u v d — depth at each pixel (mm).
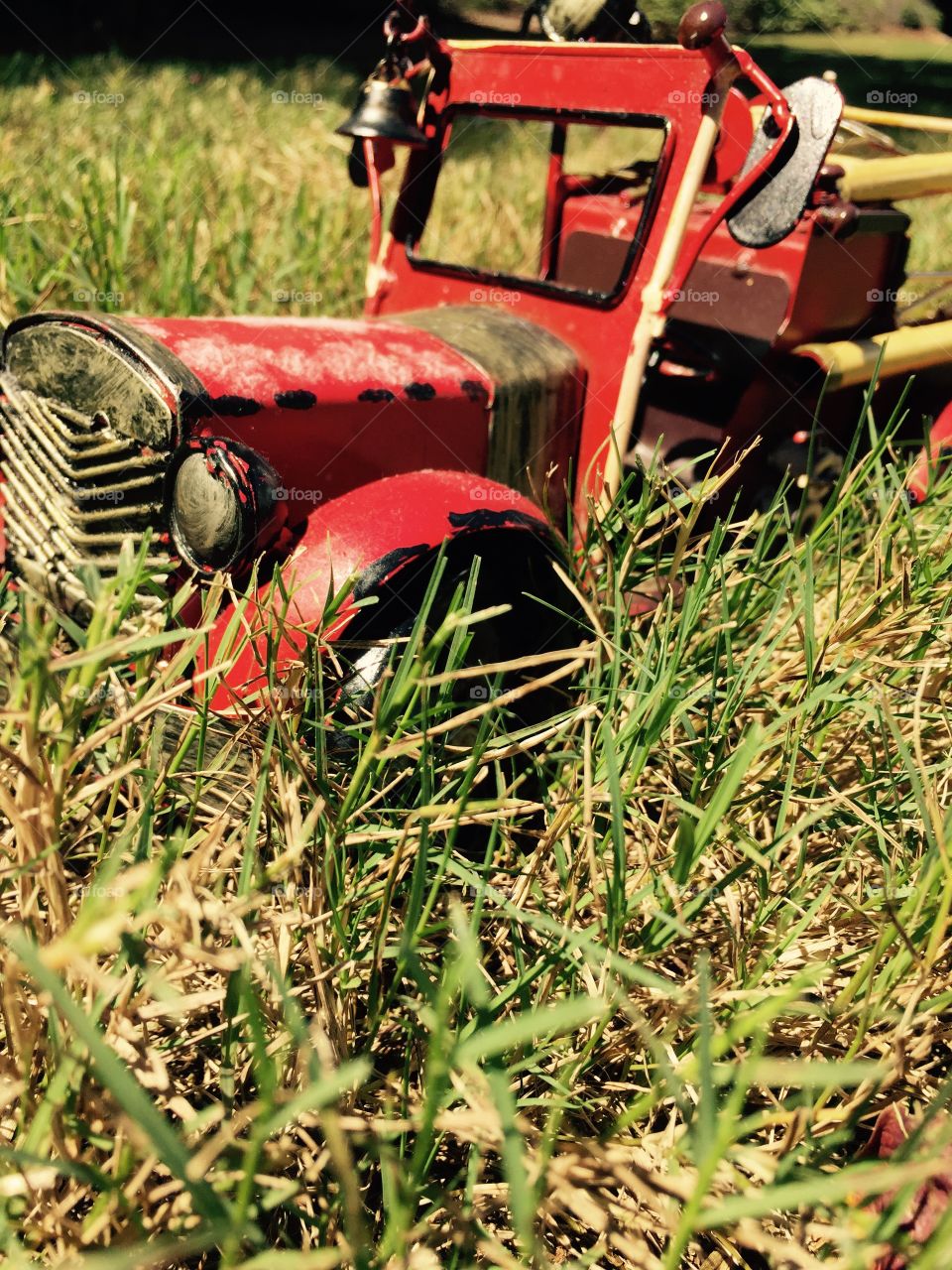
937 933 151
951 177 345
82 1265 120
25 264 434
